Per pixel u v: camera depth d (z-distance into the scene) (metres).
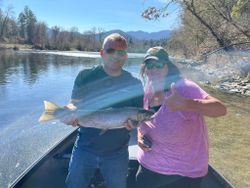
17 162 2.41
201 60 7.80
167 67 1.28
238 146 3.27
